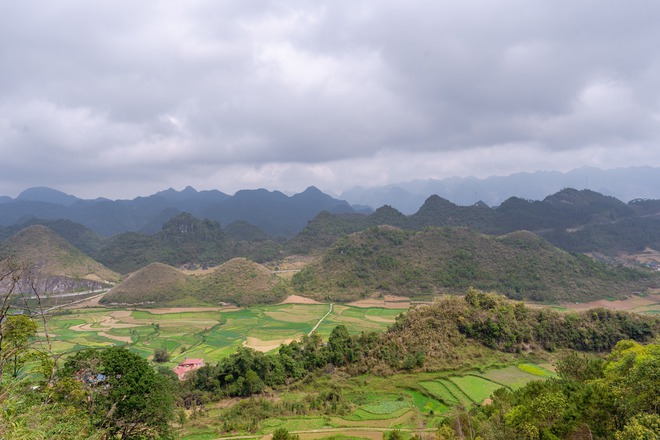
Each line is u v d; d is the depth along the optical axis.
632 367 27.97
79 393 27.39
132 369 34.25
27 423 19.47
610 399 26.44
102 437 27.59
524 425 29.20
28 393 23.73
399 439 38.75
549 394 30.62
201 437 44.16
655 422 21.42
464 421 36.16
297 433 44.38
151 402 33.66
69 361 35.62
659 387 23.28
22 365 26.16
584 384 33.59
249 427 45.88
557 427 27.80
